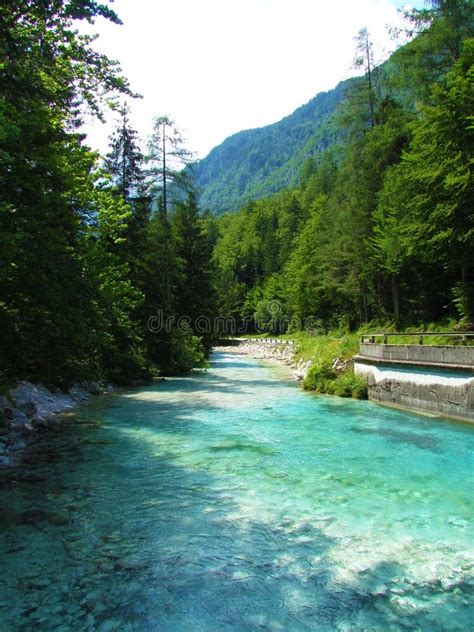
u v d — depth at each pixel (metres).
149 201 27.95
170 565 5.29
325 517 6.63
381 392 16.72
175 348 29.08
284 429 12.33
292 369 32.53
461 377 12.91
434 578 5.04
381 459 9.48
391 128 32.84
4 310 10.02
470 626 4.24
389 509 6.92
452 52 25.72
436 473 8.57
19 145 8.66
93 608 4.46
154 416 14.36
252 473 8.62
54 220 9.85
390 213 29.56
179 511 6.84
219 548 5.70
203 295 40.47
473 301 24.39
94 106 12.13
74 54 10.66
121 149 27.64
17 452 10.02
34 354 10.78
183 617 4.35
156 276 29.20
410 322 31.83
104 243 20.56
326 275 41.47
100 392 19.80
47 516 6.61
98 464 9.19
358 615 4.39
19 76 8.67
